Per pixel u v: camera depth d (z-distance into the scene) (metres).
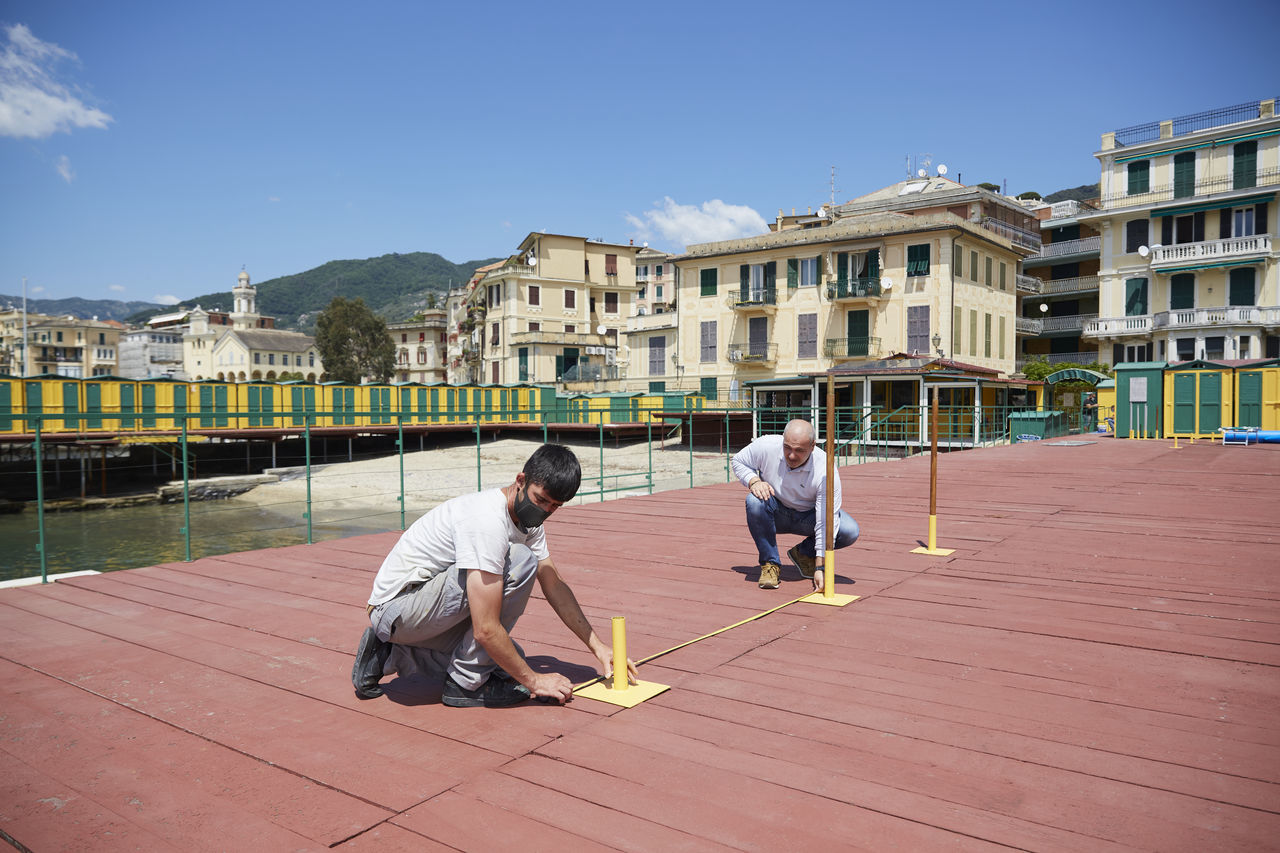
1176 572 5.37
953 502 9.27
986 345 40.97
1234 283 38.75
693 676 3.31
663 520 8.23
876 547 6.38
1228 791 2.26
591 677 3.31
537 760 2.50
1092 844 1.98
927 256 37.59
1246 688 3.13
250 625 4.21
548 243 61.06
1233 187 38.78
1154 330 40.97
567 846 1.98
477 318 69.25
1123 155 42.19
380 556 6.31
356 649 3.78
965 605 4.50
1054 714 2.86
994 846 1.97
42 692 3.19
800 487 4.88
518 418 41.06
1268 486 10.63
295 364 109.81
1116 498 9.49
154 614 4.46
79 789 2.33
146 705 3.04
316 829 2.08
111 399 29.72
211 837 2.04
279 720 2.87
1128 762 2.46
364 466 31.41
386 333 84.12
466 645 2.92
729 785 2.31
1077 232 50.28
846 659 3.52
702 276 44.97
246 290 122.38
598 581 5.27
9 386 27.55
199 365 114.69
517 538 2.91
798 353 41.56
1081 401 34.97
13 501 24.73
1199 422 23.16
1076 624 4.09
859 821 2.09
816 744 2.60
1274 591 4.80
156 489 27.78
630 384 49.00
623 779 2.36
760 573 5.29
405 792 2.29
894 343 38.53
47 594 5.00
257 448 34.59
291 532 19.66
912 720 2.80
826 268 40.34
